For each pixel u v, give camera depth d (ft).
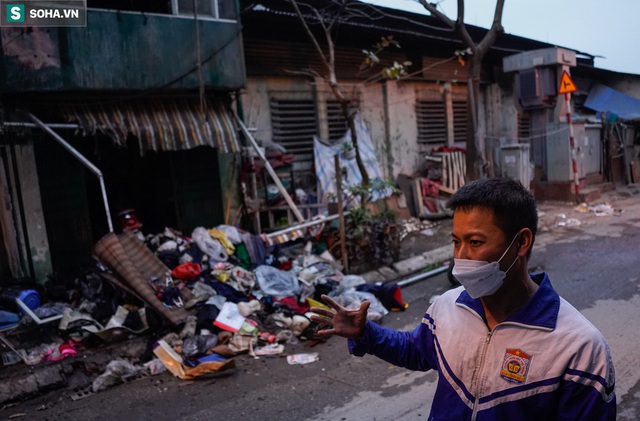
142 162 27.68
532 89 43.06
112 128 21.54
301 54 32.07
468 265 4.53
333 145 33.27
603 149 50.49
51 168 21.45
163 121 23.15
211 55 24.23
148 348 17.39
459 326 4.95
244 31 29.19
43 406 14.48
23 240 20.76
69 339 17.48
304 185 32.89
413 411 12.82
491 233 4.46
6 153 20.33
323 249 25.08
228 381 15.35
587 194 43.62
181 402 14.23
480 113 47.62
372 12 37.50
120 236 20.10
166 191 26.40
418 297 22.50
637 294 20.39
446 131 42.91
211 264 21.54
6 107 19.85
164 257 21.27
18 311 18.44
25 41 19.35
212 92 25.53
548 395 4.38
